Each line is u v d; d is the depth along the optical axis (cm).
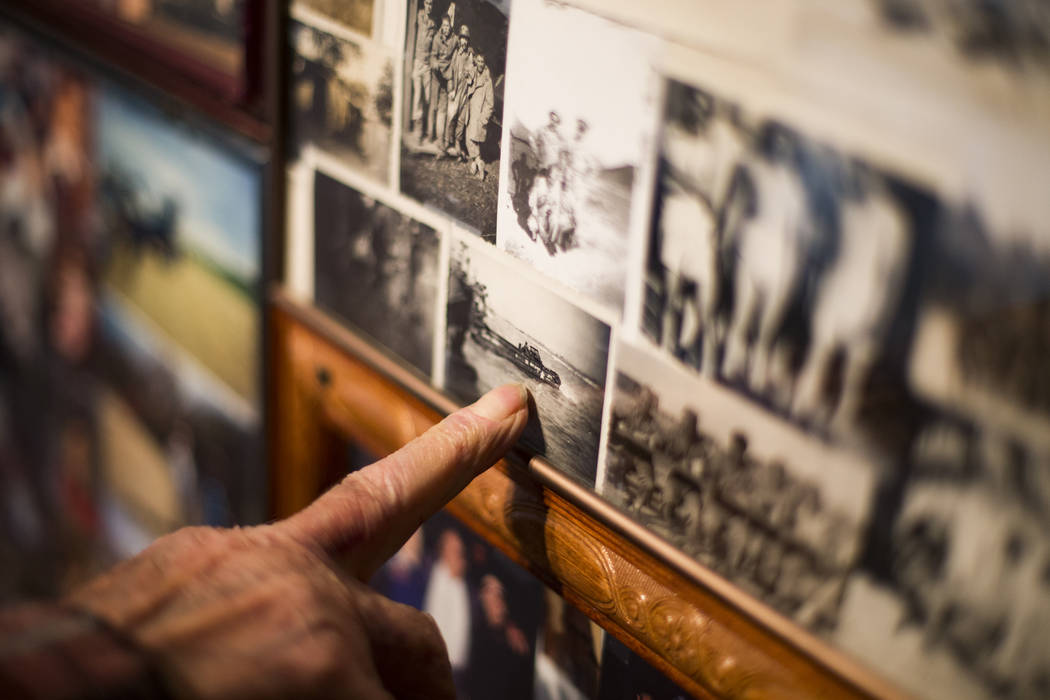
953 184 39
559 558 64
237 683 42
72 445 123
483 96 59
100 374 113
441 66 61
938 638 44
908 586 44
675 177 49
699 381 51
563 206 56
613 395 57
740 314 48
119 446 114
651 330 53
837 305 44
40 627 41
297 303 80
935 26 38
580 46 52
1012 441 39
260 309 84
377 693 47
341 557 54
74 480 125
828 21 41
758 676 53
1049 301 37
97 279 108
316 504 54
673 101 48
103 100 97
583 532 62
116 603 44
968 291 39
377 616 52
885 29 39
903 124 40
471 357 66
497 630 76
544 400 62
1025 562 40
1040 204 36
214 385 94
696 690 57
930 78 39
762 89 44
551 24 53
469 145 61
